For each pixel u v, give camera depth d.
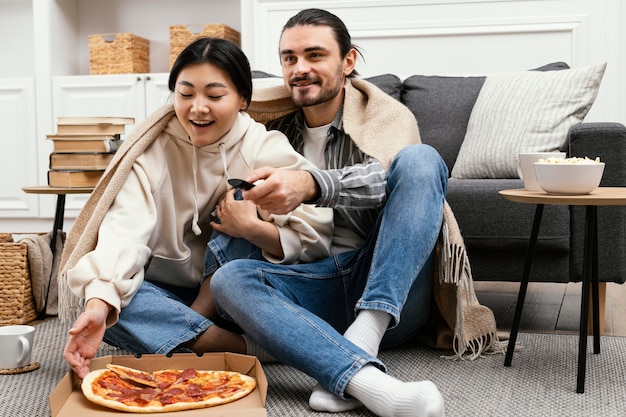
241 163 1.68
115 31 4.22
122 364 1.43
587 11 3.42
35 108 3.98
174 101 1.63
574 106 2.47
